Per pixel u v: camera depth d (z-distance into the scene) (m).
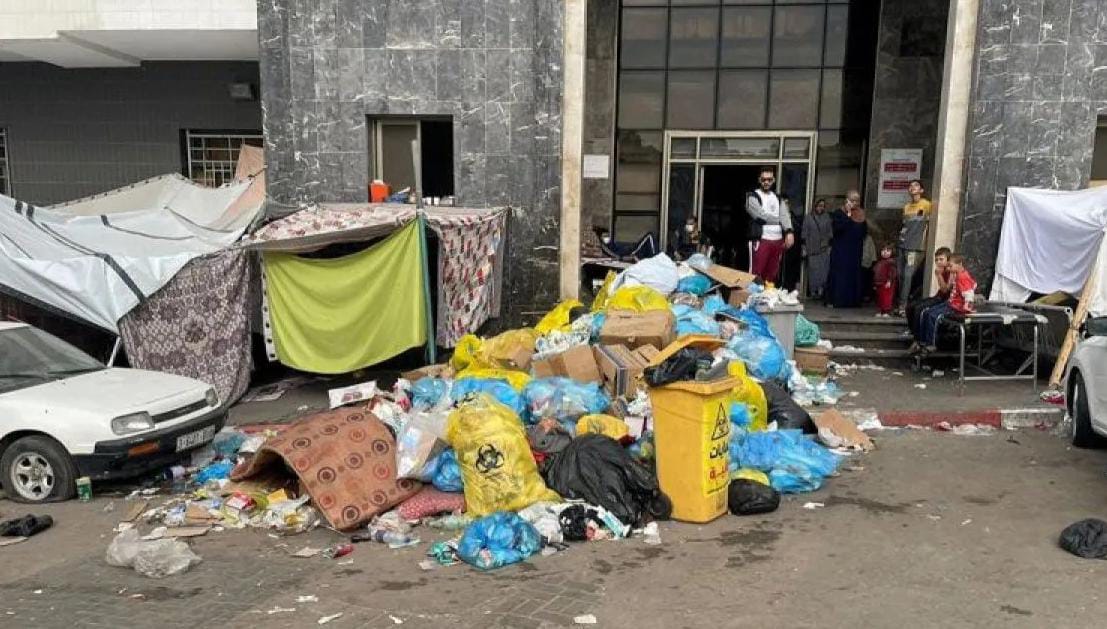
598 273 13.14
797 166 14.32
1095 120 10.54
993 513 6.04
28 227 9.64
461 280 9.77
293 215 10.31
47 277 8.93
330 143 11.48
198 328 9.34
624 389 7.86
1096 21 10.36
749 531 5.75
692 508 5.89
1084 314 9.20
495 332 11.28
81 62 13.59
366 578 5.15
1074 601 4.61
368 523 6.05
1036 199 10.23
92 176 14.39
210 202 11.75
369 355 9.44
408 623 4.50
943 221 10.98
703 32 14.27
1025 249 10.36
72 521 6.30
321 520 6.12
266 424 8.70
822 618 4.46
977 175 10.75
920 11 13.34
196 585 5.09
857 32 13.82
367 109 11.36
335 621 4.54
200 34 11.91
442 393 7.82
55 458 6.65
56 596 4.95
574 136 11.14
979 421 8.44
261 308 9.84
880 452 7.58
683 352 5.89
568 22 10.97
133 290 9.02
